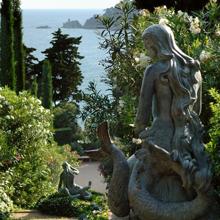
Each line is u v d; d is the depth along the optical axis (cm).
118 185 664
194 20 934
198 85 641
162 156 625
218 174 634
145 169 646
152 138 638
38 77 4375
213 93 688
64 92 4419
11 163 1861
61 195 1961
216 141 651
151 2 1931
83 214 1639
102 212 1666
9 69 2769
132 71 1000
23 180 1980
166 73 625
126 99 980
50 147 2361
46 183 2059
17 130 1978
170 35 634
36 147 2025
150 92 633
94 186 2448
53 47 4453
